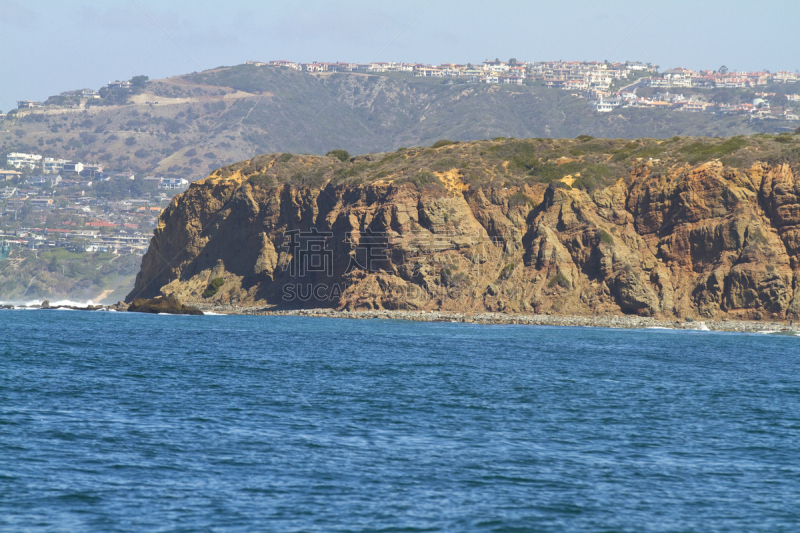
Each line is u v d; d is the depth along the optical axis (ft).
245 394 366.84
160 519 191.93
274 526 189.06
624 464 253.65
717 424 326.85
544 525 194.80
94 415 303.48
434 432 292.81
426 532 187.52
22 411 303.89
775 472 249.55
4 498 201.98
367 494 214.28
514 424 312.71
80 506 199.21
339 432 287.48
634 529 194.59
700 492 225.76
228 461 242.37
